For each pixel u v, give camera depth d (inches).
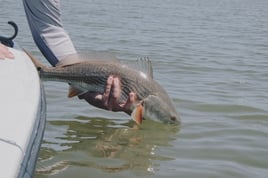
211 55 445.7
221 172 161.6
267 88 301.3
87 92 185.3
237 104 249.3
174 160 170.1
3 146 83.4
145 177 153.8
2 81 114.1
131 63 191.8
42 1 164.4
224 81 317.1
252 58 444.5
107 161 164.2
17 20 587.2
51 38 170.6
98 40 500.7
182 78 319.6
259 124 218.2
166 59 398.6
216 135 199.2
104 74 183.5
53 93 241.6
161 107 197.9
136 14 877.8
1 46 140.6
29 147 91.4
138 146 180.1
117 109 183.2
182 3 1344.7
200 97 262.2
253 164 171.0
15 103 102.5
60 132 189.8
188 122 213.3
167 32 633.6
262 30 745.6
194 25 757.9
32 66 135.3
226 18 943.0
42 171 151.2
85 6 957.8
